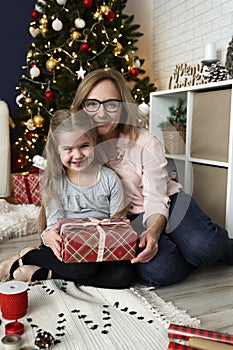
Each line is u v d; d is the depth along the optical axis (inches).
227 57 78.2
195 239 49.1
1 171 98.3
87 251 44.0
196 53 97.5
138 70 105.4
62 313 40.8
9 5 118.8
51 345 34.3
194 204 52.3
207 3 91.8
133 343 35.3
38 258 48.9
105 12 95.3
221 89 71.6
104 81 46.9
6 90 122.0
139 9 125.3
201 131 73.4
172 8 109.1
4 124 97.3
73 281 49.4
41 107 101.3
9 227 70.6
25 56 122.7
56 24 95.5
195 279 52.7
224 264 58.6
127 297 45.0
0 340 34.7
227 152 66.0
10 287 39.8
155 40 120.6
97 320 39.4
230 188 64.6
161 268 48.3
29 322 38.8
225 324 40.1
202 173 73.0
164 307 42.6
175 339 30.0
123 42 107.1
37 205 92.9
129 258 45.8
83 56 97.1
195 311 43.1
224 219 67.1
